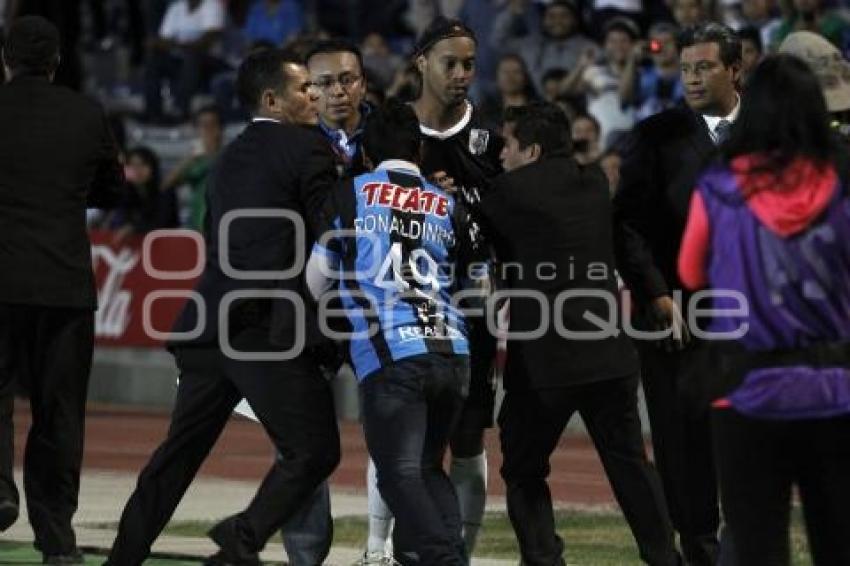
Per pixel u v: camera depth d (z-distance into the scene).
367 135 22.84
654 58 49.38
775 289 16.97
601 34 55.44
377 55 59.38
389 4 68.62
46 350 26.23
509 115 23.97
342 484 37.84
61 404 26.31
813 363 16.89
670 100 49.03
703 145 24.03
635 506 23.56
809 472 17.16
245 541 22.80
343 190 22.47
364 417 22.22
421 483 21.86
